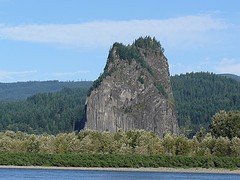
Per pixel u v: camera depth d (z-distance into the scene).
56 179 196.00
